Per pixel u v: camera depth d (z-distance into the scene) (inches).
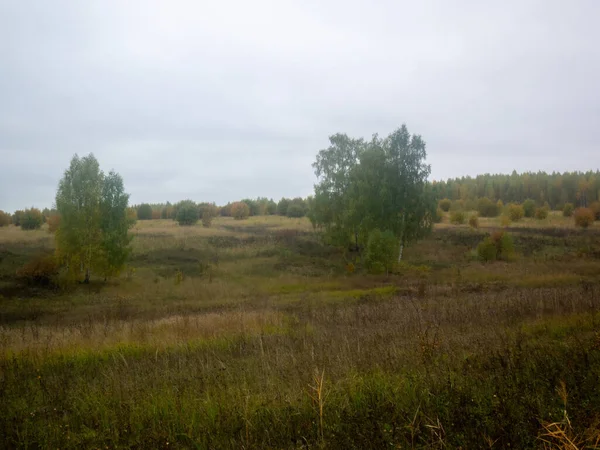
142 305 860.6
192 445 145.9
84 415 183.9
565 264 1187.3
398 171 1422.2
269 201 3907.5
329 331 390.6
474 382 171.0
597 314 327.6
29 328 522.9
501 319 373.7
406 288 904.3
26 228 2272.4
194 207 2583.7
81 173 1128.2
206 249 1662.2
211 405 179.2
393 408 150.3
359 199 1400.1
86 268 1146.7
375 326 393.1
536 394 145.5
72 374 287.0
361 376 198.1
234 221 2898.6
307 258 1544.0
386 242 1162.6
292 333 411.2
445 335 297.3
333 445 129.3
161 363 305.6
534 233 2000.5
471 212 3540.8
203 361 293.6
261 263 1446.9
